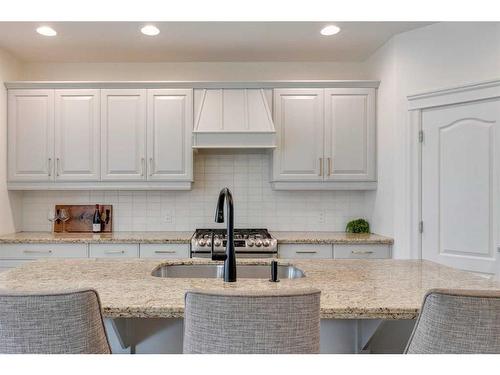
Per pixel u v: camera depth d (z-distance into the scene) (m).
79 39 3.06
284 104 3.31
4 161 3.24
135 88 3.28
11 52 3.33
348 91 3.32
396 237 3.00
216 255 1.86
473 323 0.97
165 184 3.31
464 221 2.63
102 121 3.27
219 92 3.30
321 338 1.49
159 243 3.07
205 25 2.80
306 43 3.18
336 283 1.50
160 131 3.28
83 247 3.06
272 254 2.99
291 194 3.67
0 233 3.20
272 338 0.96
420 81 2.85
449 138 2.70
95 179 3.28
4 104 3.24
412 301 1.25
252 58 3.55
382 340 1.53
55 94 3.27
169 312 1.17
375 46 3.26
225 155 3.66
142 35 2.99
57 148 3.27
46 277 1.58
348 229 3.55
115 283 1.48
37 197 3.59
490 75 2.50
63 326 1.00
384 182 3.20
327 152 3.32
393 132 3.05
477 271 2.57
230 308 0.95
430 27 2.80
